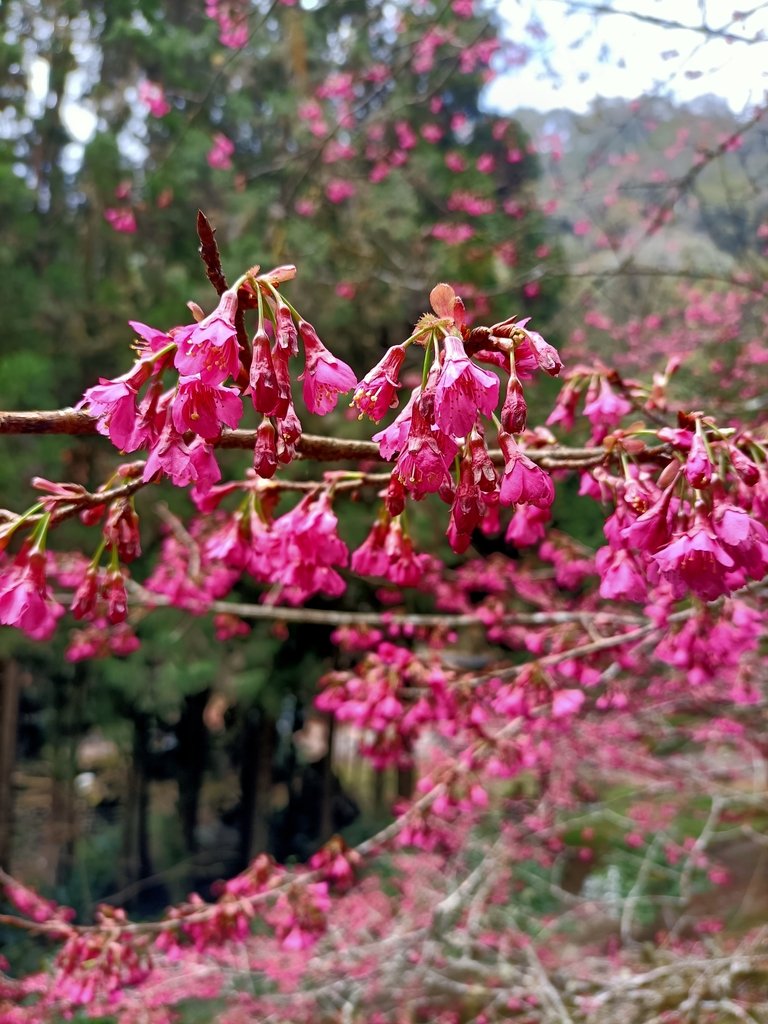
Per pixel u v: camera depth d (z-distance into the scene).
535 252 7.93
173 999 3.93
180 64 7.63
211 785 10.13
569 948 5.82
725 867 6.98
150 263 7.88
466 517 1.01
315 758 10.71
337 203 8.12
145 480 1.24
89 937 2.45
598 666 2.99
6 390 5.96
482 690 2.93
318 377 1.01
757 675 4.12
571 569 3.41
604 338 8.45
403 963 4.67
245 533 1.70
